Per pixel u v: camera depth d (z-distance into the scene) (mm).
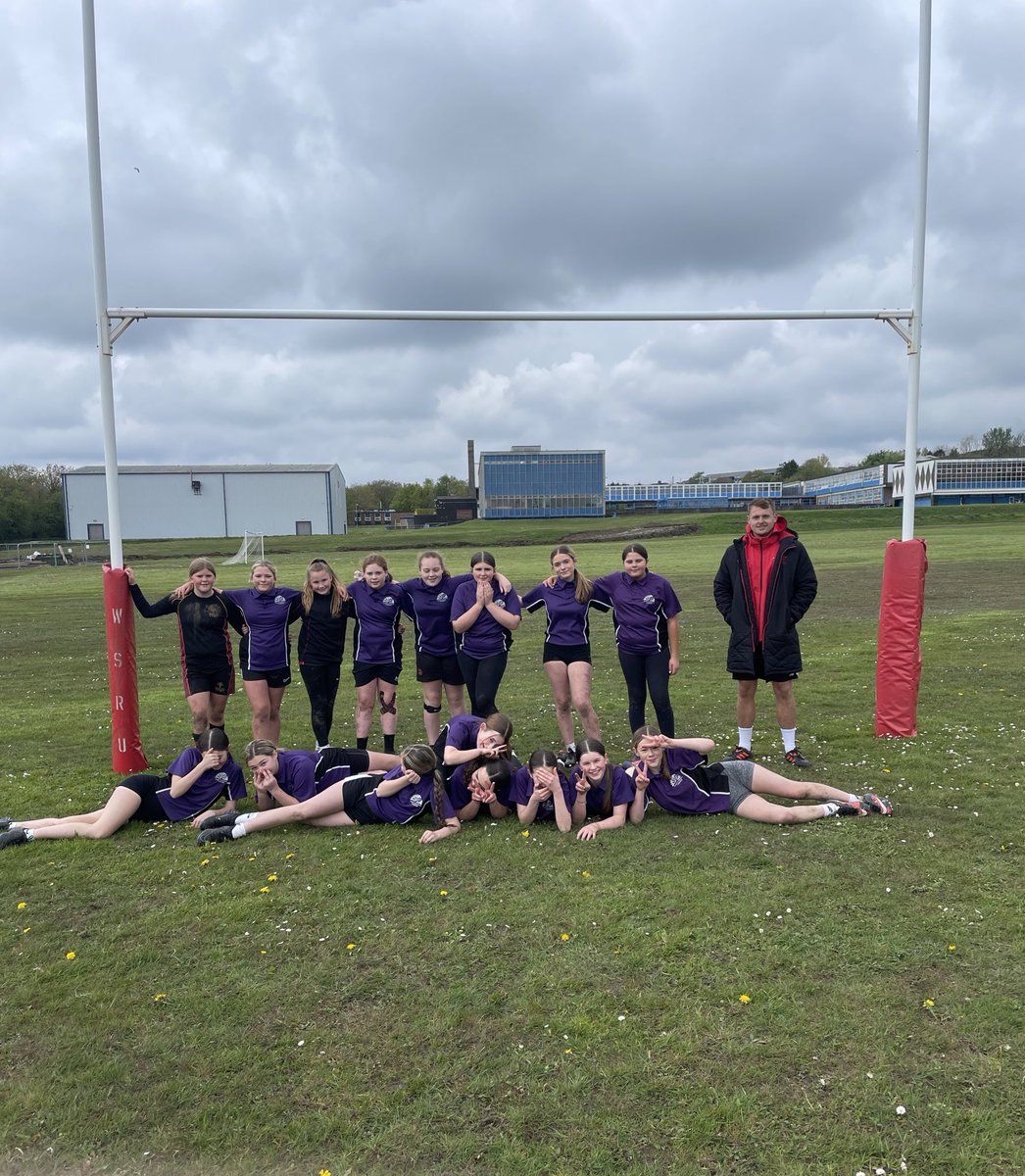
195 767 5391
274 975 3424
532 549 44625
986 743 6660
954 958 3373
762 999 3121
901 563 6844
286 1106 2627
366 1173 2348
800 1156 2357
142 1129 2551
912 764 6141
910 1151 2367
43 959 3602
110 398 6715
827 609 16359
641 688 6539
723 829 5000
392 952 3596
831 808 5074
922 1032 2896
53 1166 2406
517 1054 2848
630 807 5188
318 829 5273
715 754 6738
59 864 4703
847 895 3990
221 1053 2906
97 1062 2871
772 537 6258
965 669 9852
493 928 3783
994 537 37781
